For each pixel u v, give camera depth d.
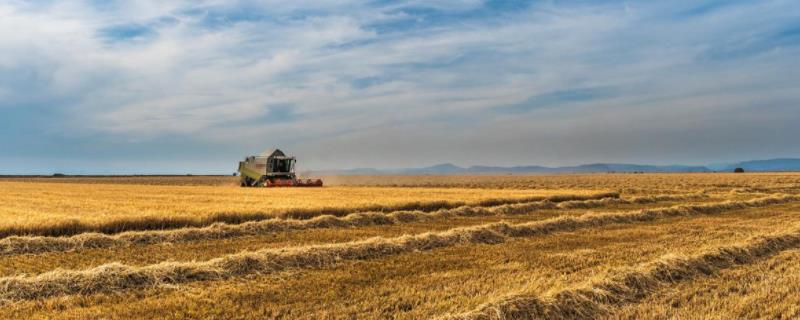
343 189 40.66
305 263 10.20
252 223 16.23
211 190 38.94
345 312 7.24
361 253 11.23
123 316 6.98
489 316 6.87
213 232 14.95
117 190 39.47
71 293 7.96
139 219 16.03
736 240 13.92
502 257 11.25
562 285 8.55
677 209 22.41
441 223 18.97
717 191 45.78
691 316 7.18
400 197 28.70
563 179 92.00
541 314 7.15
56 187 46.84
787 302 7.77
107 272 8.48
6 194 33.19
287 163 47.34
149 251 12.45
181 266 9.10
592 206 27.61
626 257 11.41
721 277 9.42
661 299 8.04
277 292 8.21
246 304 7.57
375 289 8.44
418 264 10.45
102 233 14.50
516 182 79.38
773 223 18.69
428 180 103.94
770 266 10.39
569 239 14.24
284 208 19.91
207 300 7.70
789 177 79.19
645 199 31.19
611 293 8.09
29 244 12.42
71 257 11.59
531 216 21.80
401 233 16.05
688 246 12.91
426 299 7.93
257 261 9.80
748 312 7.40
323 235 15.44
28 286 7.88
